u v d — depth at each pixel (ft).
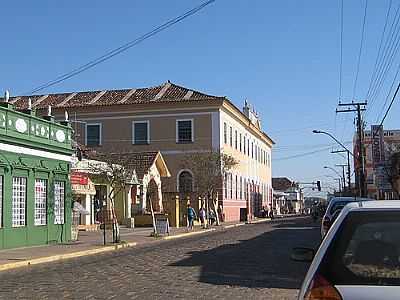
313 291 15.55
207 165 175.32
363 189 175.83
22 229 89.35
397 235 16.22
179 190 194.80
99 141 202.90
